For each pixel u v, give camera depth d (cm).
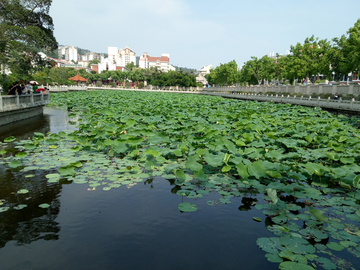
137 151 580
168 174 495
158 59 12662
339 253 275
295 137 762
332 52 2392
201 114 1288
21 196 391
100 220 328
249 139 659
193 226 320
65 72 6512
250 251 274
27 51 1714
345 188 457
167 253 267
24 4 1756
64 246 274
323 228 321
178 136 703
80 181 448
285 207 372
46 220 324
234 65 5734
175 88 6888
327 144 650
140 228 312
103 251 268
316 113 1402
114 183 448
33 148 634
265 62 4259
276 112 1398
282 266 243
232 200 398
